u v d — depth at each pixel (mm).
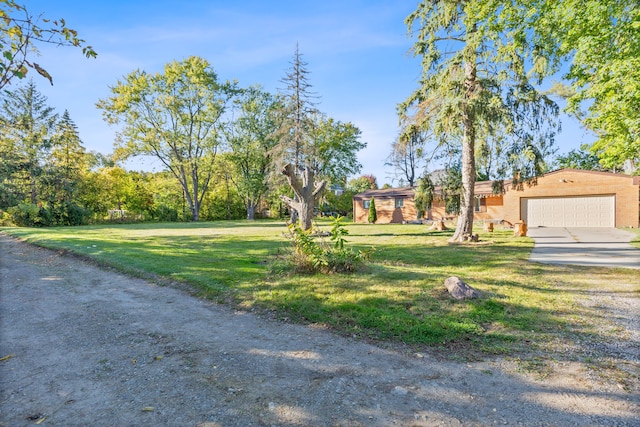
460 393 2766
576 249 11297
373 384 2928
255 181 36375
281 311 4941
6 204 27078
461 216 13820
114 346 3830
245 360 3436
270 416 2475
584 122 13133
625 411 2494
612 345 3717
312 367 3266
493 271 7645
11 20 2443
